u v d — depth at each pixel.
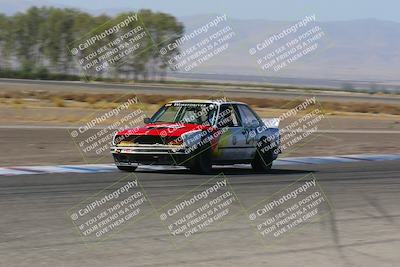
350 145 35.09
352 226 13.27
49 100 62.38
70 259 9.90
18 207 13.95
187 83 133.50
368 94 154.88
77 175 19.62
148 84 108.06
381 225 13.48
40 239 11.15
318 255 10.70
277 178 20.47
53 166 21.98
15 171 20.28
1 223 12.29
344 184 19.59
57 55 109.44
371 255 10.79
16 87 79.00
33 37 112.38
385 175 22.52
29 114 44.94
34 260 9.75
